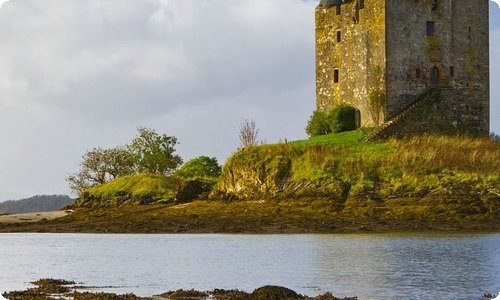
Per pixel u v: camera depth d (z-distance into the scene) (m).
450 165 76.81
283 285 44.34
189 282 45.72
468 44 90.06
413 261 52.31
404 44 87.25
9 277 48.03
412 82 87.50
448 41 89.00
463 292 41.94
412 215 72.25
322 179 77.94
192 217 78.44
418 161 77.50
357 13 89.31
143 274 48.94
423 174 76.25
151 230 74.81
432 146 80.19
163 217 79.88
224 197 82.50
